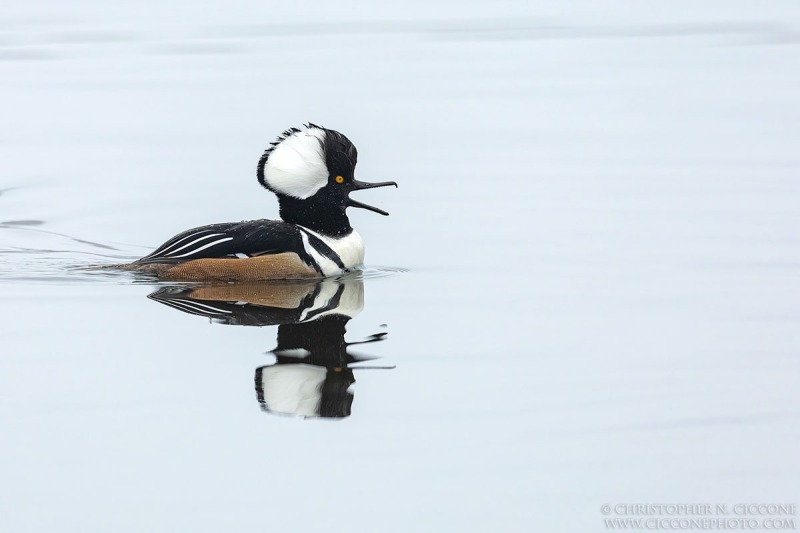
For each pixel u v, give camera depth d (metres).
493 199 18.47
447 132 22.64
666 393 10.84
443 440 9.97
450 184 19.36
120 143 22.05
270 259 14.77
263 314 13.16
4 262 15.69
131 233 17.39
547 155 21.03
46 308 13.38
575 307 13.37
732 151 20.97
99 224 17.80
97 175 20.12
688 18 35.50
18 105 24.92
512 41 32.25
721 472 9.45
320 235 15.23
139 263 14.98
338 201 15.30
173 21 35.56
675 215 17.34
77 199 18.95
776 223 16.80
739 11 36.41
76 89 26.27
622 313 13.13
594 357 11.73
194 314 13.13
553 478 9.38
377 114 23.86
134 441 9.98
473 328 12.66
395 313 13.23
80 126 23.25
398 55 30.11
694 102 24.86
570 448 9.81
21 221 17.89
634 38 32.53
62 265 15.57
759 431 10.08
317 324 12.81
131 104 24.86
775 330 12.47
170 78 27.28
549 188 19.00
